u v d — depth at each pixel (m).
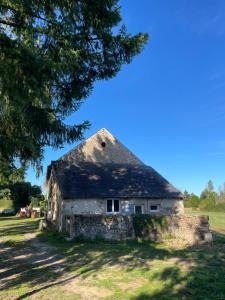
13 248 19.03
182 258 15.72
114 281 11.24
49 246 19.80
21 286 10.49
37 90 8.80
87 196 27.89
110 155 35.31
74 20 11.03
